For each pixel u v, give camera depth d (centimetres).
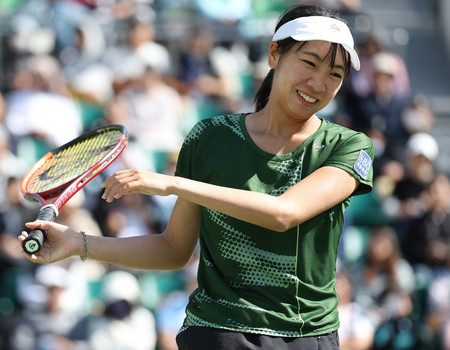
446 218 3372
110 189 1062
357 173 1152
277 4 4041
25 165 3183
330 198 1120
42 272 2811
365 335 2958
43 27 3559
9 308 2805
